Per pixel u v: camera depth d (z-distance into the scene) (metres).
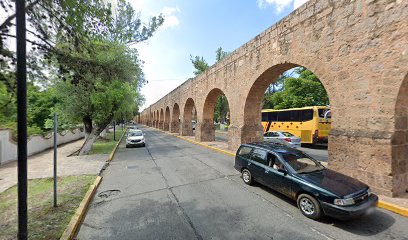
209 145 16.09
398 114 5.16
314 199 4.36
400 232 3.84
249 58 11.29
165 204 5.32
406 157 5.34
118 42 6.21
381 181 5.24
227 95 13.86
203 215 4.67
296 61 8.00
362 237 3.70
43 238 3.69
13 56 3.60
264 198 5.57
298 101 24.05
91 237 3.86
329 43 6.65
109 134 31.11
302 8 7.70
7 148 10.72
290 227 4.09
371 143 5.43
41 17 3.84
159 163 10.44
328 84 6.70
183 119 25.45
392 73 5.08
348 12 6.07
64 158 11.70
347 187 4.31
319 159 11.15
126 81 12.36
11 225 4.16
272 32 9.36
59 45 4.50
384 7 5.22
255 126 12.18
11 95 3.86
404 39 4.85
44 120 20.02
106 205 5.33
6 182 7.24
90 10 4.00
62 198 5.55
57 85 11.12
